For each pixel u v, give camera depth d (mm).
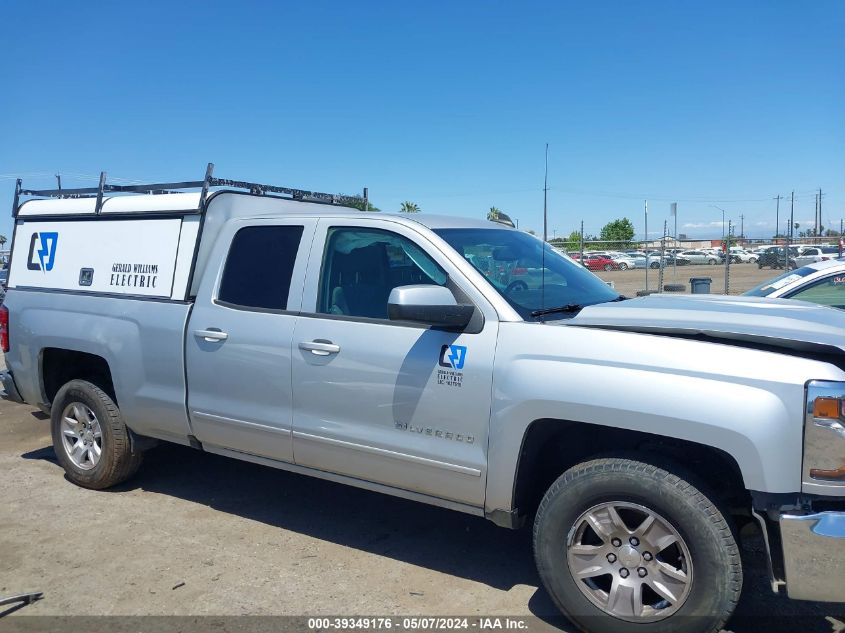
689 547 3057
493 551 4359
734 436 2941
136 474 5762
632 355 3199
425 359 3727
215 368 4555
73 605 3727
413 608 3682
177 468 5930
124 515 4938
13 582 3979
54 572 4094
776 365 2955
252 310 4441
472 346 3607
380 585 3930
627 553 3221
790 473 2893
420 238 3992
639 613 3184
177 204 4941
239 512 4992
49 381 5754
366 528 4711
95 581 3982
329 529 4695
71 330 5312
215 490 5430
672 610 3113
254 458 4555
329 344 4062
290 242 4438
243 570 4105
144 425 5059
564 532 3336
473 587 3906
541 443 3619
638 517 3240
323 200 6059
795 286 6191
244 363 4414
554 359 3363
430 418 3711
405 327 3859
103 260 5297
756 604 3676
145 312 4930
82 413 5449
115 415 5246
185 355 4707
